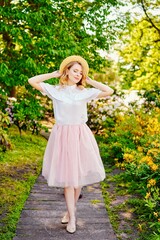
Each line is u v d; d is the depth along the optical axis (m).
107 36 10.98
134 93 9.59
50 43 6.11
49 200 4.34
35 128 8.78
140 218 3.82
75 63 3.26
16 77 6.40
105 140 8.17
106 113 9.20
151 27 15.55
